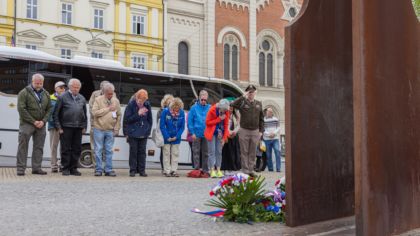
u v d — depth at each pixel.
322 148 5.12
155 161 15.86
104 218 5.63
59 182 9.58
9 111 14.15
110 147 11.61
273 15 46.72
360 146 3.98
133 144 11.81
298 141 4.90
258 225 5.12
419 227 4.56
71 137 11.31
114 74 15.74
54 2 36.19
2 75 14.14
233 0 44.09
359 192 3.99
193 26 42.31
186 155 16.62
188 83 17.22
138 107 11.83
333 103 5.23
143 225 5.19
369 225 3.95
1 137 14.04
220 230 4.88
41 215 5.80
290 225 4.89
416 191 4.54
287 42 4.85
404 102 4.41
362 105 3.97
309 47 4.99
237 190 5.41
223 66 43.56
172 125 12.18
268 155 16.08
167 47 40.88
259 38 45.81
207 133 11.96
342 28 5.33
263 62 46.22
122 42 38.84
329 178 5.20
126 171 14.12
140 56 39.69
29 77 14.45
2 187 8.52
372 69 4.04
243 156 11.23
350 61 5.41
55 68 14.84
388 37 4.25
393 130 4.26
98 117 11.48
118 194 8.02
